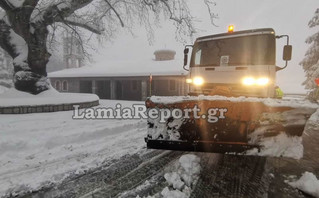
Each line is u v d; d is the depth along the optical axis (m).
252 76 4.58
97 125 6.88
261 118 3.05
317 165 3.75
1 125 6.49
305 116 2.89
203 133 3.34
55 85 25.22
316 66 16.59
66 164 3.83
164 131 3.53
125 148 4.82
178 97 3.59
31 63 11.21
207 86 5.09
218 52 5.04
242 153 3.12
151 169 3.58
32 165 3.77
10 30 11.62
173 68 19.00
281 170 3.52
